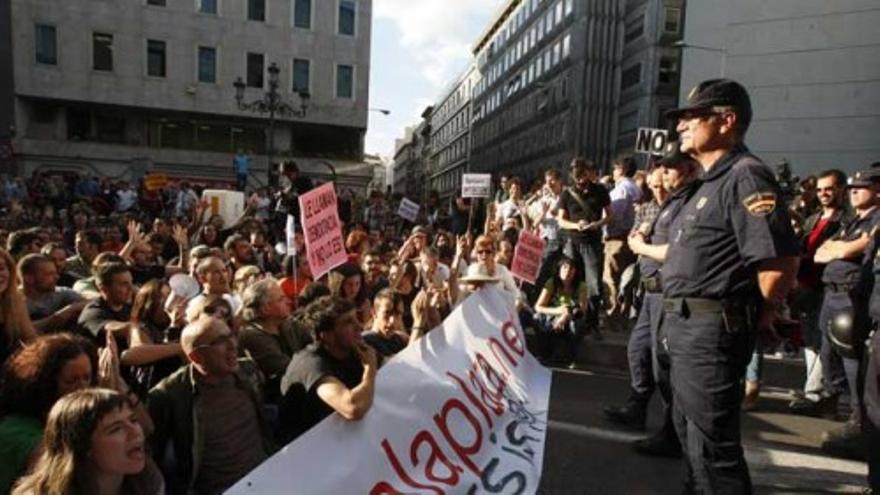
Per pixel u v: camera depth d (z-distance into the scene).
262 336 3.91
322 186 4.76
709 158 2.86
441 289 5.82
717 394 2.75
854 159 30.09
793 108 31.34
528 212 9.17
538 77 61.53
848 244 4.37
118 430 2.06
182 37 35.69
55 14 33.62
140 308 3.99
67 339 2.58
